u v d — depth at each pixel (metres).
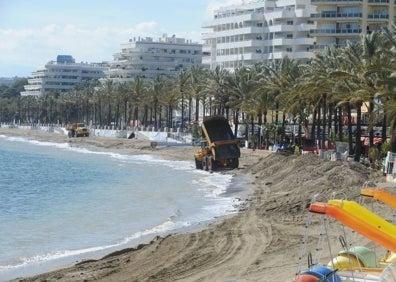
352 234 27.97
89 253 29.92
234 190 56.38
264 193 52.25
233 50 166.75
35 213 44.41
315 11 143.50
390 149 58.59
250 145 106.06
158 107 170.25
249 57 158.88
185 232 34.25
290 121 122.25
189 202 48.59
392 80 49.53
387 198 17.20
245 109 105.56
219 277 22.61
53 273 25.28
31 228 37.56
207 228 34.91
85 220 40.53
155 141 134.75
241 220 36.50
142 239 33.25
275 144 97.94
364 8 126.12
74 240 33.50
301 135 96.88
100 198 53.50
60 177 75.75
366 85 59.50
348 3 126.50
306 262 23.58
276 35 156.88
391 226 12.66
